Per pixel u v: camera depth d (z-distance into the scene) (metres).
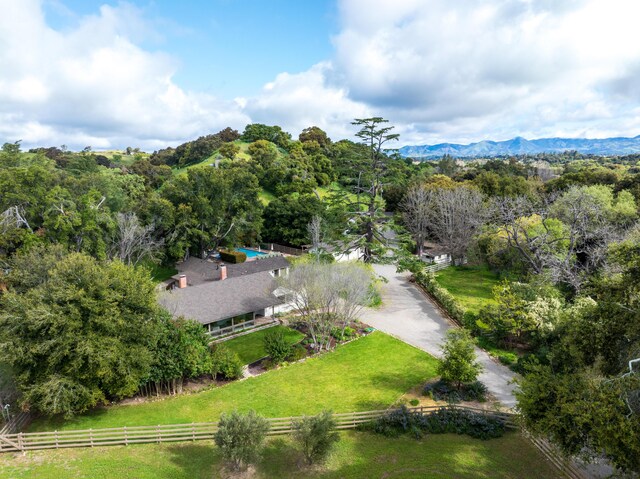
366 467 19.61
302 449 20.34
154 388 27.22
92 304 22.72
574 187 52.72
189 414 24.81
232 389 27.78
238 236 70.31
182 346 26.69
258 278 43.44
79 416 24.55
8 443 21.27
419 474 18.91
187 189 60.50
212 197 62.09
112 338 22.91
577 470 18.12
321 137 152.88
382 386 27.67
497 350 31.77
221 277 44.81
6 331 21.59
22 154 64.56
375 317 40.53
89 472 19.44
